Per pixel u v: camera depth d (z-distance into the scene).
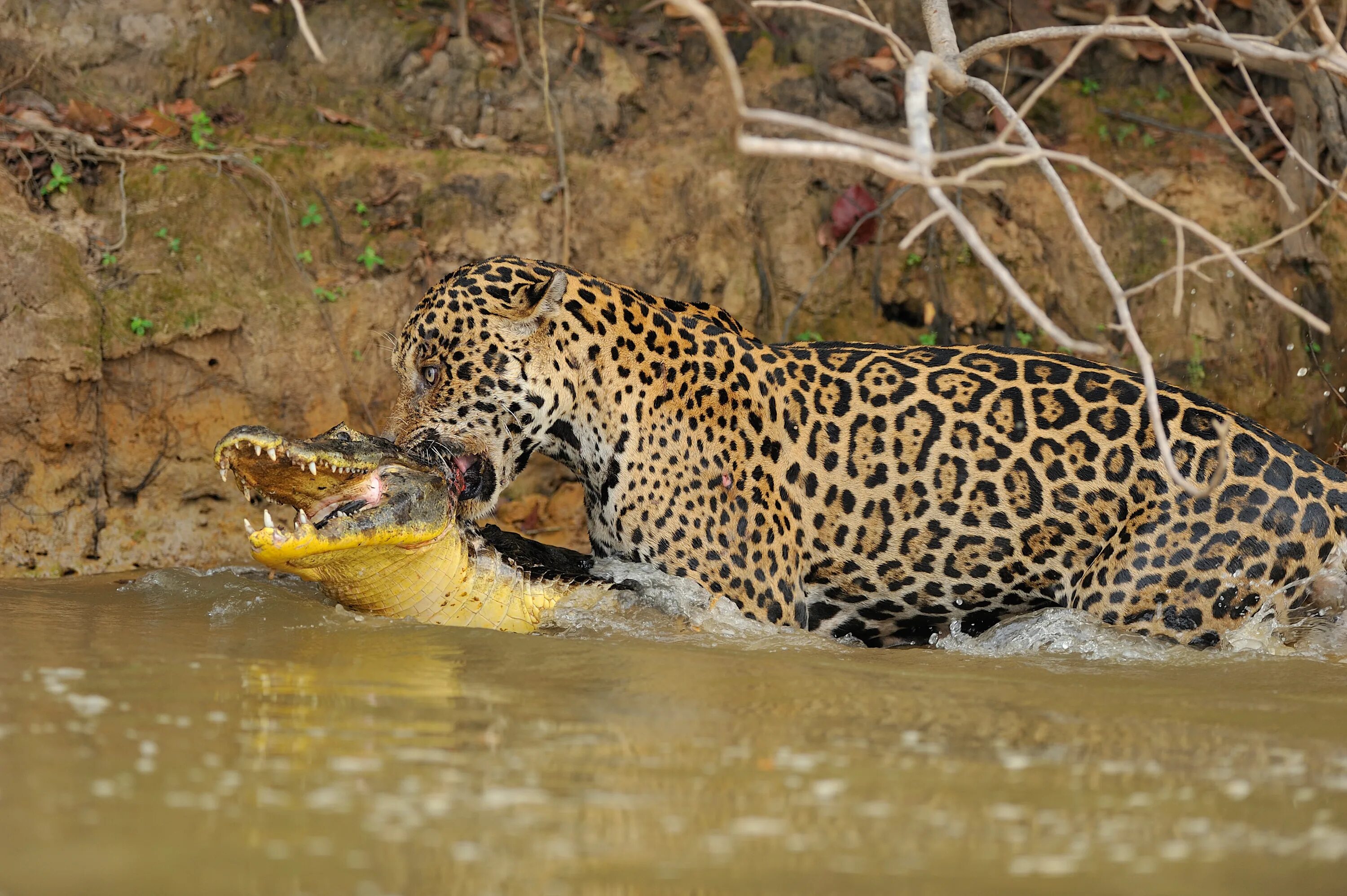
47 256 13.33
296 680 7.08
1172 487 9.69
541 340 10.18
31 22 15.26
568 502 15.20
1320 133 16.58
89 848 4.44
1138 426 9.90
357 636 8.62
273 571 11.41
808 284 15.91
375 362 14.79
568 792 5.19
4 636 8.30
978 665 8.55
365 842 4.59
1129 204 16.64
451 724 6.17
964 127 17.16
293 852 4.47
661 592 9.83
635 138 16.73
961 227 5.61
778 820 4.96
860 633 10.58
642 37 17.39
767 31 17.48
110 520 13.48
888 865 4.55
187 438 13.91
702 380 10.19
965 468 9.95
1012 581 10.02
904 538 10.02
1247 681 8.08
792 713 6.72
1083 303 16.38
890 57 17.47
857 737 6.23
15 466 13.06
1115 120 17.55
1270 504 9.64
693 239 15.82
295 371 14.38
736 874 4.43
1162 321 16.36
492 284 10.28
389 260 15.04
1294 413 16.25
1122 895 4.36
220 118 15.77
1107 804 5.29
